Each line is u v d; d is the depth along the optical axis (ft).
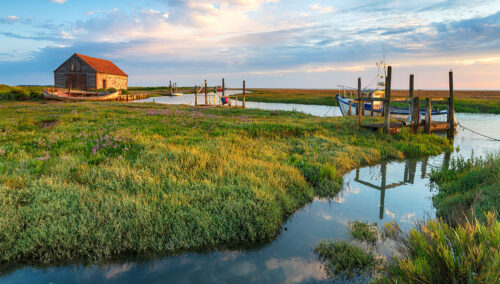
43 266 15.96
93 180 25.05
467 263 10.34
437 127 62.18
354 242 18.65
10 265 15.90
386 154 44.80
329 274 15.43
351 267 15.81
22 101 144.66
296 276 15.24
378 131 55.98
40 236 16.87
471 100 179.32
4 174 24.30
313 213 23.58
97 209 19.60
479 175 26.91
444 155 46.80
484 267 10.16
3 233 16.75
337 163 37.17
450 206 22.56
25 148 35.06
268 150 40.14
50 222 17.89
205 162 29.81
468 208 20.83
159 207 20.22
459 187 27.12
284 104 203.92
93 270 15.70
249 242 18.72
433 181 33.27
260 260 16.80
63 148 35.01
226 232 18.90
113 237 17.37
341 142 49.42
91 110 80.48
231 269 15.85
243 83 126.72
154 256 16.97
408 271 11.44
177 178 26.03
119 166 28.35
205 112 89.76
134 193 22.76
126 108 94.12
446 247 11.62
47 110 82.07
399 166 39.75
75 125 52.37
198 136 45.68
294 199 25.09
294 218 22.58
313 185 30.04
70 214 18.88
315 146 44.29
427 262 11.37
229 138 44.14
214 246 18.15
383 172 36.78
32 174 25.66
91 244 16.94
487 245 11.23
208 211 20.40
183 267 16.01
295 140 48.49
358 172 36.65
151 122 57.93
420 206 25.40
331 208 24.71
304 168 33.04
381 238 19.10
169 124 55.77
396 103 175.22
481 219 17.48
